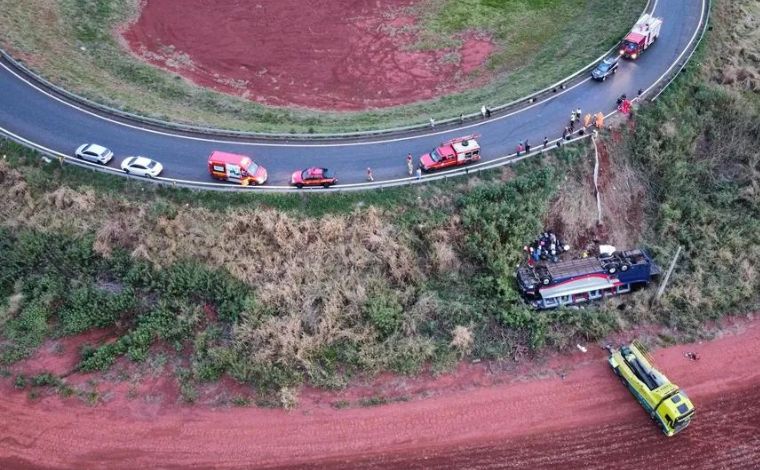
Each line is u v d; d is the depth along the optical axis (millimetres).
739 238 41375
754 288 40094
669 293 39062
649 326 38500
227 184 40969
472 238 39531
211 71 55406
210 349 35469
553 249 40406
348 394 35062
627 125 44375
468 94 52062
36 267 38281
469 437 33469
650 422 34094
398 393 35125
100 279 38000
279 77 55250
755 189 43750
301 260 38375
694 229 41906
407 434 33531
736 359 37156
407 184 41125
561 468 32406
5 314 36719
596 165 42438
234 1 64438
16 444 32844
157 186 40594
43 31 54312
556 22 60500
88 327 36531
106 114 45969
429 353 36031
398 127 45625
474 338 36969
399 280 38438
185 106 49312
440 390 35281
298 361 35562
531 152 42781
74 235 38750
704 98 46438
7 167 41156
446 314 37500
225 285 37281
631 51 49906
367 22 62156
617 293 39531
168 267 37781
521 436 33562
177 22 61062
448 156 41531
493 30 60406
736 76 49000
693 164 44531
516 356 36594
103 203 39906
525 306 37875
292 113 50188
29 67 48719
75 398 34469
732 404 35125
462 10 63094
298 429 33656
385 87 54281
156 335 36375
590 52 53438
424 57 57719
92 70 51438
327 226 38969
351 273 38250
